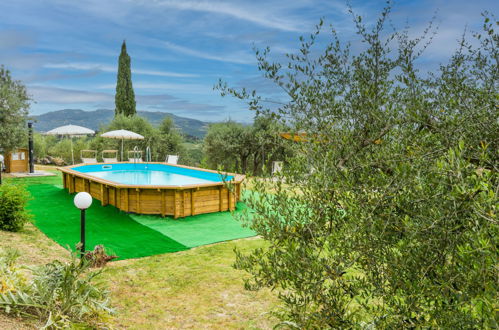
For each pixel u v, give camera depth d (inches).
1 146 612.1
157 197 377.4
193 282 215.8
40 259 229.1
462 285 52.6
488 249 44.9
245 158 788.6
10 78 632.4
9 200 288.4
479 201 47.1
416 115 75.1
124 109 1242.6
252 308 184.5
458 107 78.1
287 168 79.7
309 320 79.4
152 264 244.5
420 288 58.2
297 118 88.7
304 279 72.1
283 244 79.6
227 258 257.8
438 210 55.4
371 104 83.8
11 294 132.3
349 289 77.2
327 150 80.9
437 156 68.0
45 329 127.1
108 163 625.0
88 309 149.3
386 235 65.2
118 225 340.2
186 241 297.4
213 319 173.3
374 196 65.9
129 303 187.6
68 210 390.3
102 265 234.5
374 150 81.7
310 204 76.8
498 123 73.0
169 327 165.2
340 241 68.7
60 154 1032.8
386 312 67.6
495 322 43.3
